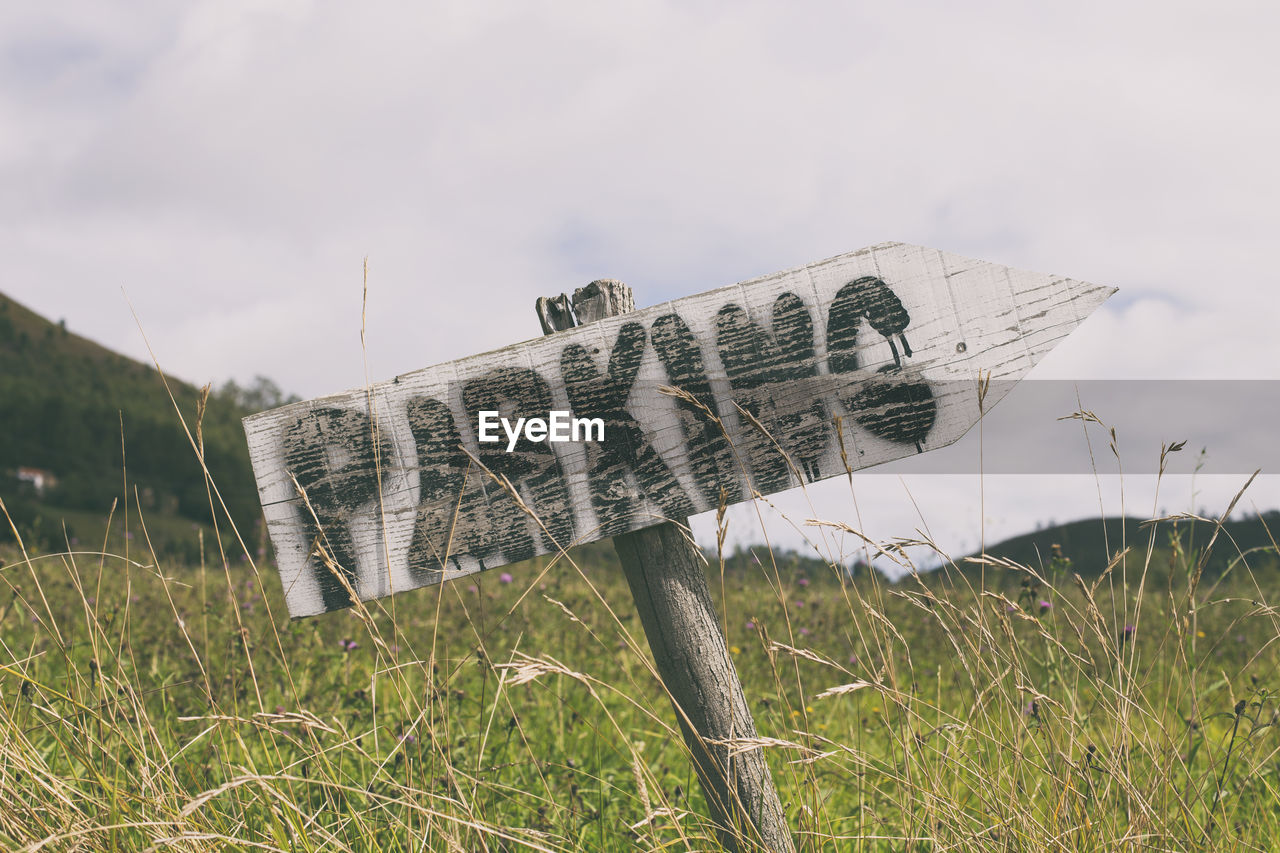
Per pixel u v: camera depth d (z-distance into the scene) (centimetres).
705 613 137
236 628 204
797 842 141
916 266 137
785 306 137
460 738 167
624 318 138
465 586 324
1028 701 144
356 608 134
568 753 189
